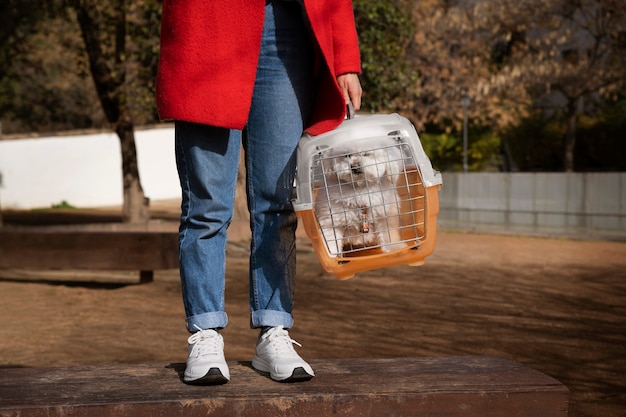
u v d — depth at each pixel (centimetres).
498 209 2041
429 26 2425
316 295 882
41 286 1003
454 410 237
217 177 254
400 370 262
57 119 3462
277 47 251
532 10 2433
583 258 1266
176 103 244
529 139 2786
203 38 245
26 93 3042
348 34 255
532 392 240
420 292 902
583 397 458
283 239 265
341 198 246
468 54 2611
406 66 1686
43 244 1019
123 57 1627
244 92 245
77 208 3025
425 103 2545
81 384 244
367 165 244
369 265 246
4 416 219
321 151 244
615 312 762
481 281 996
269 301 264
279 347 256
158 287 986
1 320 742
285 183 258
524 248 1443
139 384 245
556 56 2681
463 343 611
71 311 797
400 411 235
